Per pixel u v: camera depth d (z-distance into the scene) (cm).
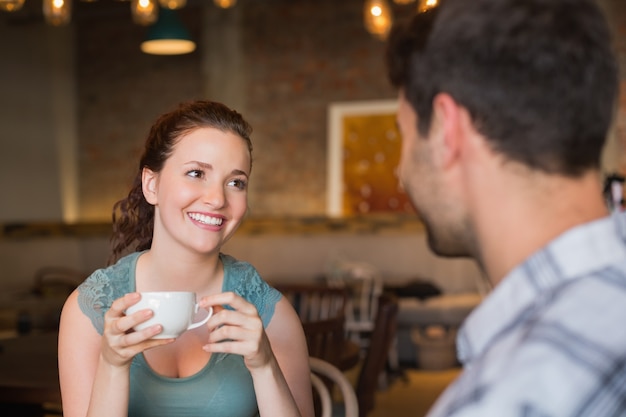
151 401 163
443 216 82
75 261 875
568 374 63
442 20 79
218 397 165
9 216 863
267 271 823
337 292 413
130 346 134
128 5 882
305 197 838
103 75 900
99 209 900
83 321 166
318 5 834
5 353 275
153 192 172
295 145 841
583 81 74
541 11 75
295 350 177
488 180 77
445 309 688
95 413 139
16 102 871
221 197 165
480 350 73
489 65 75
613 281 70
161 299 132
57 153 898
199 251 165
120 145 894
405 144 86
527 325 69
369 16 567
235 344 140
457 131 79
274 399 147
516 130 75
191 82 870
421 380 650
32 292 692
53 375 239
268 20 849
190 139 166
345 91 824
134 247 189
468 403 65
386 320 291
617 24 720
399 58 86
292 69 842
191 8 872
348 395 194
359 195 817
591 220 76
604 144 78
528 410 62
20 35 877
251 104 855
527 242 76
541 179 76
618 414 63
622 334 65
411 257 783
